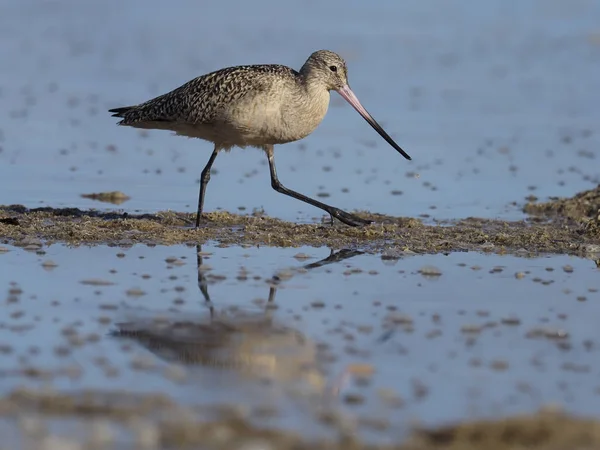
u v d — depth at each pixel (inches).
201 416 331.0
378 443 316.2
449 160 792.3
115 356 382.9
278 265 515.8
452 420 335.3
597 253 556.1
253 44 1167.6
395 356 391.9
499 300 465.1
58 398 339.0
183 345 397.7
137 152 792.3
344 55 1131.9
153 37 1202.0
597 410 345.7
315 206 664.4
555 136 864.9
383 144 836.0
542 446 313.1
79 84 991.0
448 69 1096.2
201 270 501.4
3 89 959.0
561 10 1353.3
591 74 1088.2
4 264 499.5
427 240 573.9
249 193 697.0
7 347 386.0
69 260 511.2
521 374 376.8
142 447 305.4
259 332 414.3
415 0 1401.3
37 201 647.1
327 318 433.7
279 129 576.7
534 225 626.8
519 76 1076.5
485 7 1369.3
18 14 1296.8
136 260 516.4
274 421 331.0
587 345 407.8
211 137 594.6
